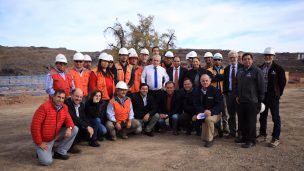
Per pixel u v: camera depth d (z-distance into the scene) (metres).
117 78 8.12
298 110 12.31
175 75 8.76
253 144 6.70
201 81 7.38
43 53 70.00
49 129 5.57
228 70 7.57
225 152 6.28
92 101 6.93
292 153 6.09
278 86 6.66
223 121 8.05
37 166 5.59
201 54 48.53
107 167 5.46
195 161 5.71
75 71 7.51
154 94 8.44
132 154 6.26
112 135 7.42
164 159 5.88
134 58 8.52
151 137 7.85
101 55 7.71
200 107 7.36
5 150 6.79
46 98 21.22
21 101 19.27
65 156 5.95
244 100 6.56
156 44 32.25
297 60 57.53
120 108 7.47
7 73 55.44
